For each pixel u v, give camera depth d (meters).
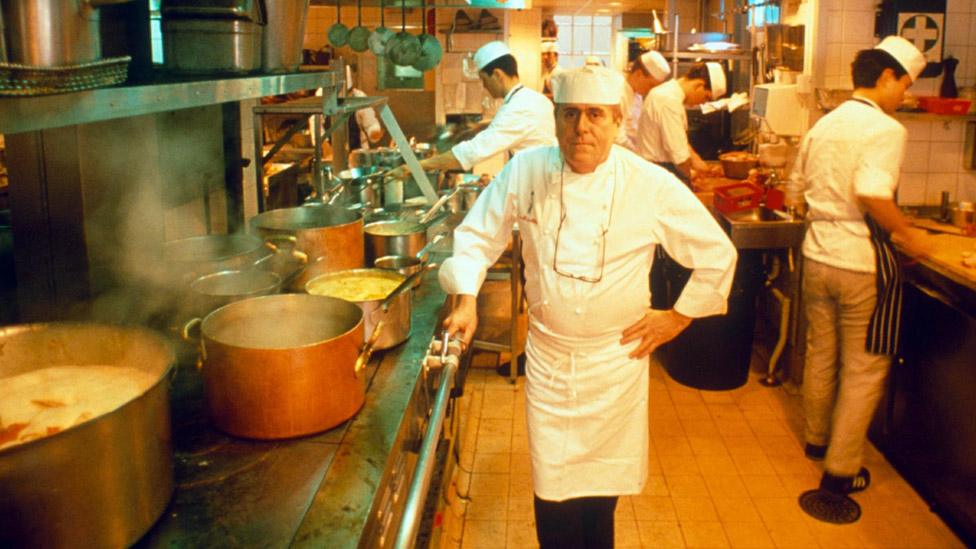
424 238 2.55
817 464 3.32
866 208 2.81
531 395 2.20
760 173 4.64
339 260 2.16
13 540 0.99
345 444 1.48
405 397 1.68
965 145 3.85
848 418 2.96
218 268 1.89
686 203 2.00
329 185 3.03
